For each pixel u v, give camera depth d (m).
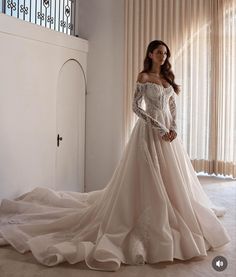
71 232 3.67
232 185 5.86
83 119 6.49
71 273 3.01
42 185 5.43
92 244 3.27
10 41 4.71
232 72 5.85
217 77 5.87
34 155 5.24
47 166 5.53
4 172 4.70
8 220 4.18
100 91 6.49
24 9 5.24
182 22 5.99
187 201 3.49
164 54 3.84
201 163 6.03
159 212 3.31
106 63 6.43
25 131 5.04
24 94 4.99
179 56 6.05
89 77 6.54
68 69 5.98
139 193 3.48
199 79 5.98
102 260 3.05
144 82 3.77
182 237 3.30
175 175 3.56
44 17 5.70
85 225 3.72
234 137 5.88
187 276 2.97
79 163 6.42
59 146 5.82
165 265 3.16
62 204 4.51
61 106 5.84
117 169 3.76
